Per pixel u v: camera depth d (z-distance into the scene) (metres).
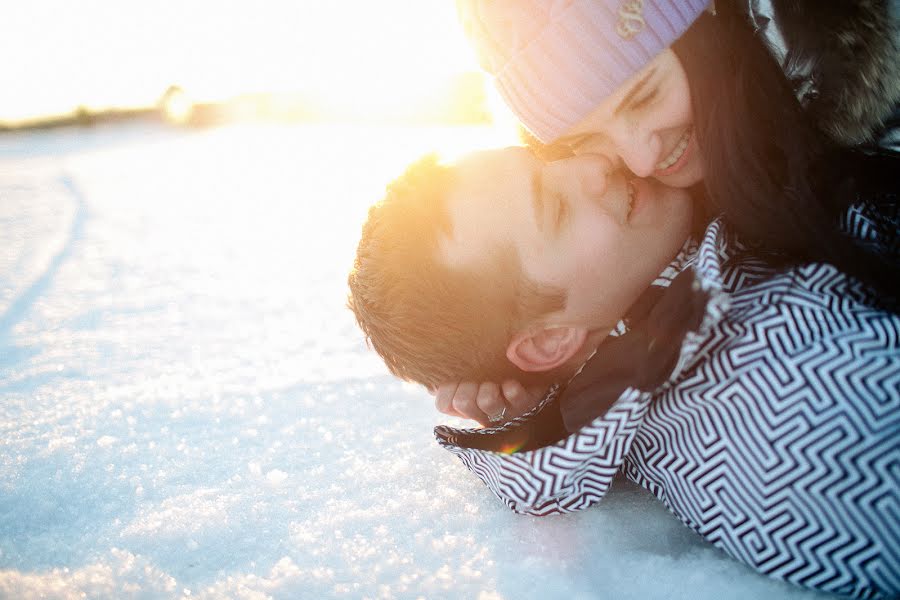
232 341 2.23
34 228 4.38
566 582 1.03
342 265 2.98
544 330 1.29
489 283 1.26
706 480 1.04
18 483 1.46
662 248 1.25
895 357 0.95
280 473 1.40
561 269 1.23
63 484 1.44
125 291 2.91
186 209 4.59
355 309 1.45
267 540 1.21
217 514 1.28
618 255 1.23
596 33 1.20
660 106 1.23
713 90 1.19
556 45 1.23
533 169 1.25
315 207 4.25
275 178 5.45
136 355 2.17
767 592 0.98
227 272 3.05
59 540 1.25
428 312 1.31
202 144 8.27
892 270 1.03
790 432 0.96
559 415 1.26
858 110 1.25
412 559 1.12
